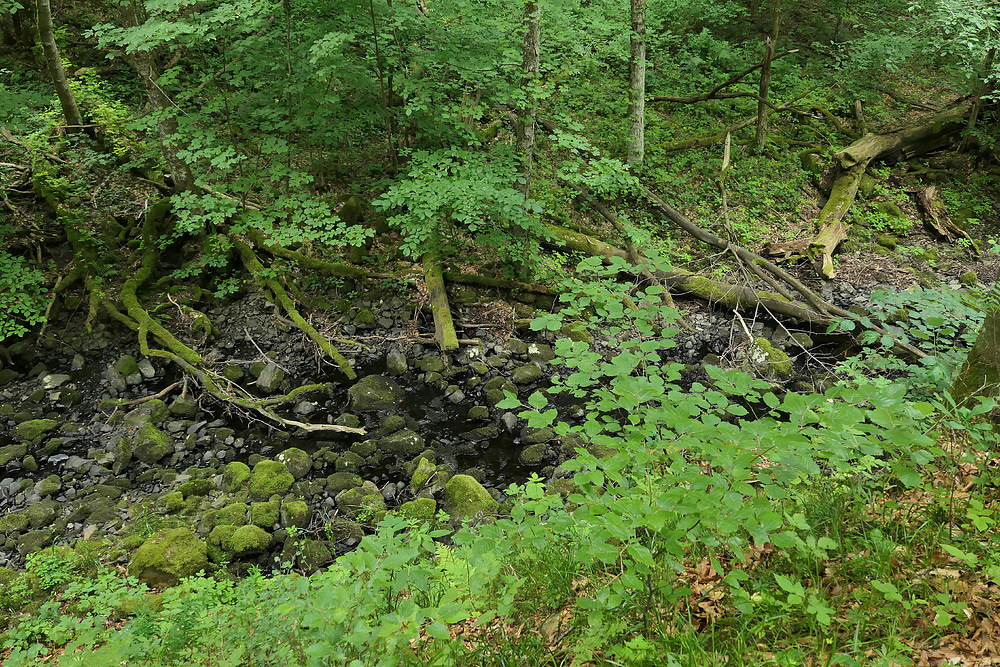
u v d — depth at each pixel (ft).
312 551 19.27
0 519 20.72
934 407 9.09
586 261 13.42
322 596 8.94
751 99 46.78
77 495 22.00
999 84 37.88
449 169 30.76
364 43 30.25
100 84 39.34
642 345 10.96
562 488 21.21
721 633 9.43
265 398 26.96
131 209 34.22
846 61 47.52
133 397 26.99
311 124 30.35
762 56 49.21
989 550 10.01
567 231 34.22
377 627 9.05
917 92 50.60
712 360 29.43
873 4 48.65
